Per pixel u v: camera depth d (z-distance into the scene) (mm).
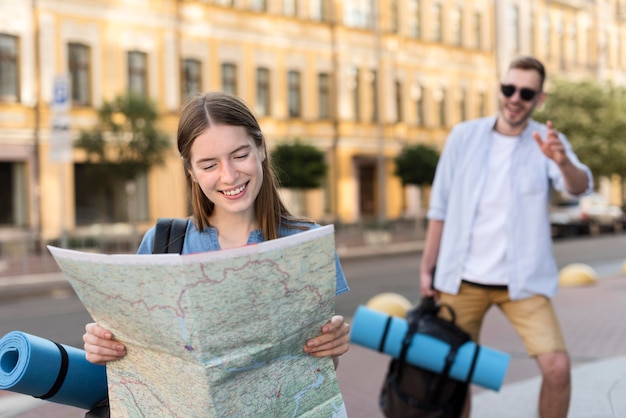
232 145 2160
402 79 37781
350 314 10820
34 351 2250
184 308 1872
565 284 14031
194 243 2334
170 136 23938
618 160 40500
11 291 16078
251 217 2350
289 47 32156
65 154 16797
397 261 22078
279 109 31719
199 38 28547
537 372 6551
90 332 2129
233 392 1984
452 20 41344
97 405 2436
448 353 3969
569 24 51938
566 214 32500
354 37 34906
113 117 22578
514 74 4125
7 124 23594
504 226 4109
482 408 5141
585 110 40781
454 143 4309
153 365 2043
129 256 1878
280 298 1985
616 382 5004
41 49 24047
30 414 5582
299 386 2119
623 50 58594
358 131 35094
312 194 33219
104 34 25578
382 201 30312
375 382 6395
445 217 4352
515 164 4145
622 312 10133
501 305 4180
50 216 24250
